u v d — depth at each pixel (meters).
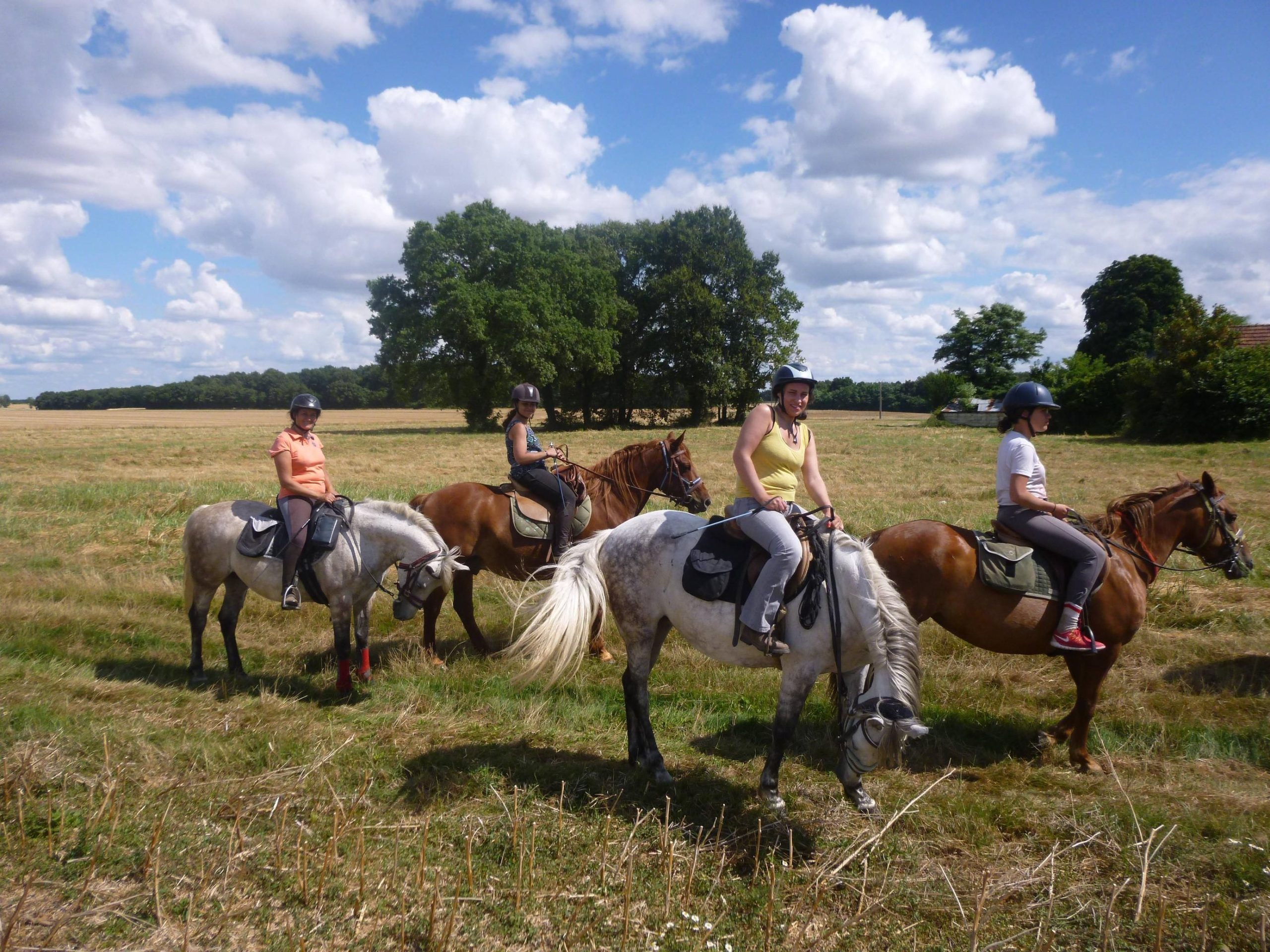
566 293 48.94
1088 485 16.47
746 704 5.93
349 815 4.00
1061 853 3.79
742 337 54.12
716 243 55.06
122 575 9.55
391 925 3.18
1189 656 6.49
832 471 20.62
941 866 3.65
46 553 10.70
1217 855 3.68
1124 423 32.38
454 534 7.03
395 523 6.10
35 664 6.11
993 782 4.64
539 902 3.35
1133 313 52.00
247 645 7.27
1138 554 5.20
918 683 3.85
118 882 3.38
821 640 4.07
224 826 3.88
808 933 3.22
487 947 3.07
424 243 45.97
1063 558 4.82
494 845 3.79
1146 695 5.82
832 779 4.63
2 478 19.83
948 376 57.50
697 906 3.35
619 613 4.69
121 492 15.65
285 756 4.74
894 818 3.68
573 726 5.43
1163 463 20.88
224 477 20.80
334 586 5.98
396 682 6.27
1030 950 3.10
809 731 5.37
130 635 7.31
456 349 46.25
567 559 4.77
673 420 58.53
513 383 45.09
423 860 3.42
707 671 6.57
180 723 5.17
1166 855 3.73
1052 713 5.68
